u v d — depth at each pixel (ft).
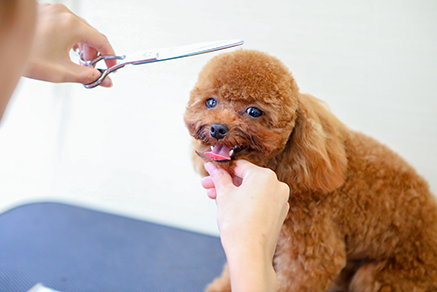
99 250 4.54
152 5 5.55
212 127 2.32
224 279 3.53
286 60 5.22
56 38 2.44
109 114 6.16
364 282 3.24
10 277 3.92
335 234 3.02
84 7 5.80
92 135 6.29
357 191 2.97
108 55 2.85
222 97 2.46
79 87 6.20
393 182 3.01
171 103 5.86
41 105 6.61
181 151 6.02
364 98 5.04
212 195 2.29
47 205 5.48
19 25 0.86
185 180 6.05
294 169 2.71
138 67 5.83
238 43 2.32
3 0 0.82
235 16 5.29
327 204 2.93
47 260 4.26
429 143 4.89
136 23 5.67
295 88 2.63
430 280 3.01
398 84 4.90
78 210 5.40
